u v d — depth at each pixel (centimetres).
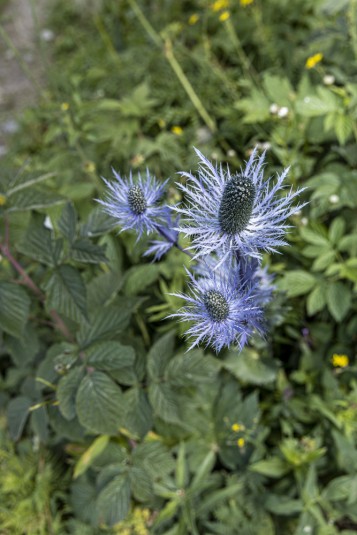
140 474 60
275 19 102
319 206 69
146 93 87
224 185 42
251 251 42
